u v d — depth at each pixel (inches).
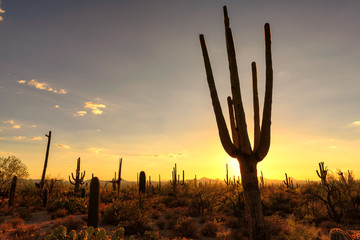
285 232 396.5
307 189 797.2
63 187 951.0
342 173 623.5
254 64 219.1
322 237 369.1
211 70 199.2
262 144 182.7
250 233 170.4
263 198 698.2
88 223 425.4
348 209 542.6
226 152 190.7
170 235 438.0
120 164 869.2
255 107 210.7
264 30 190.5
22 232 391.2
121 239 207.9
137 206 511.2
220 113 191.8
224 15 193.6
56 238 191.6
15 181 733.9
